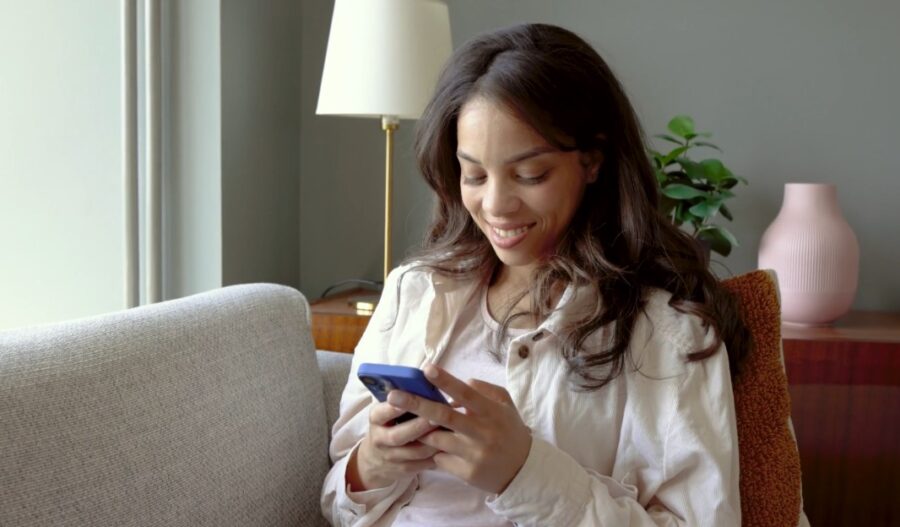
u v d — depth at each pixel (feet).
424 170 3.18
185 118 5.47
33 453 2.29
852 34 6.07
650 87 6.35
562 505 2.51
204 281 5.54
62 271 5.42
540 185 2.70
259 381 3.29
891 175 6.11
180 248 5.54
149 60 5.19
